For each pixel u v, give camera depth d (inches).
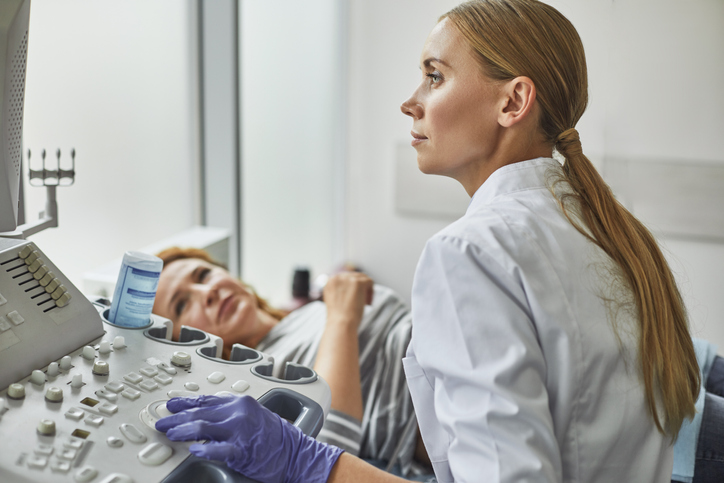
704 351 61.0
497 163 30.2
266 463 26.5
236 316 65.0
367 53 113.7
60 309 32.1
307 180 111.0
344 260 121.7
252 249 95.3
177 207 78.8
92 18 61.2
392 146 114.7
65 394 27.4
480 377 22.9
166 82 74.9
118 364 31.4
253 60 90.9
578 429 25.0
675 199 95.3
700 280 96.2
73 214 60.2
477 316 23.6
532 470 21.6
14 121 34.8
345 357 58.1
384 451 59.5
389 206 116.6
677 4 91.4
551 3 96.2
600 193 29.0
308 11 106.0
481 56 28.5
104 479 22.7
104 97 63.7
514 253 24.6
